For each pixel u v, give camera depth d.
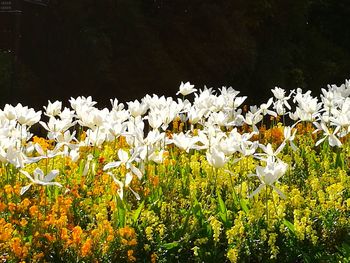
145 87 13.70
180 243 3.89
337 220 4.26
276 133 6.80
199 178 4.89
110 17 13.99
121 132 4.88
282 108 6.66
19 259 3.60
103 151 5.54
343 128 5.87
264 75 15.33
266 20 16.20
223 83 14.70
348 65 18.11
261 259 3.90
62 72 14.07
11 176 4.79
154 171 5.08
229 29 14.35
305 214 4.22
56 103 5.45
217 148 4.48
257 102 15.39
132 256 3.69
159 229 3.93
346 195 4.83
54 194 4.51
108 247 3.74
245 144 4.78
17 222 3.88
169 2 14.59
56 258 3.71
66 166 5.16
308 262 3.90
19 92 13.64
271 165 4.00
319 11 19.77
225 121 5.57
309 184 5.08
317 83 17.31
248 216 4.12
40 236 3.77
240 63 14.54
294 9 16.34
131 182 4.59
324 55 18.06
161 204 4.39
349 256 3.93
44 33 14.37
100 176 4.75
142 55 13.71
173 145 6.23
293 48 16.91
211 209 4.38
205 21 14.35
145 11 14.71
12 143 4.42
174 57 14.37
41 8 14.38
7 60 14.12
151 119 5.00
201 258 3.82
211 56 14.38
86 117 5.01
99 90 13.81
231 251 3.71
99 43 13.51
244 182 4.64
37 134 10.34
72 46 13.95
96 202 4.42
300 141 6.61
